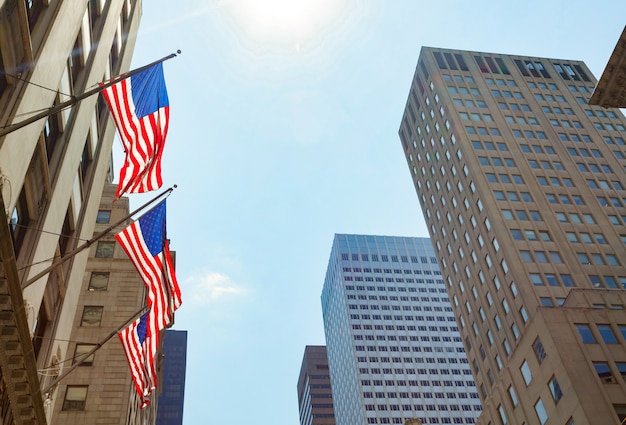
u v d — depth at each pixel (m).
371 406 153.25
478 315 73.31
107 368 41.97
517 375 54.28
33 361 15.98
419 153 99.44
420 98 100.56
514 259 65.62
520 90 96.25
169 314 21.86
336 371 186.88
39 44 19.44
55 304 26.09
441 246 87.50
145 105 19.92
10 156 16.92
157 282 21.28
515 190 75.56
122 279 47.81
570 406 45.16
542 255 66.94
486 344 70.25
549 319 50.56
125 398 40.69
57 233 24.05
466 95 92.50
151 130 19.86
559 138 86.62
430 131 95.12
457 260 81.06
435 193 91.38
